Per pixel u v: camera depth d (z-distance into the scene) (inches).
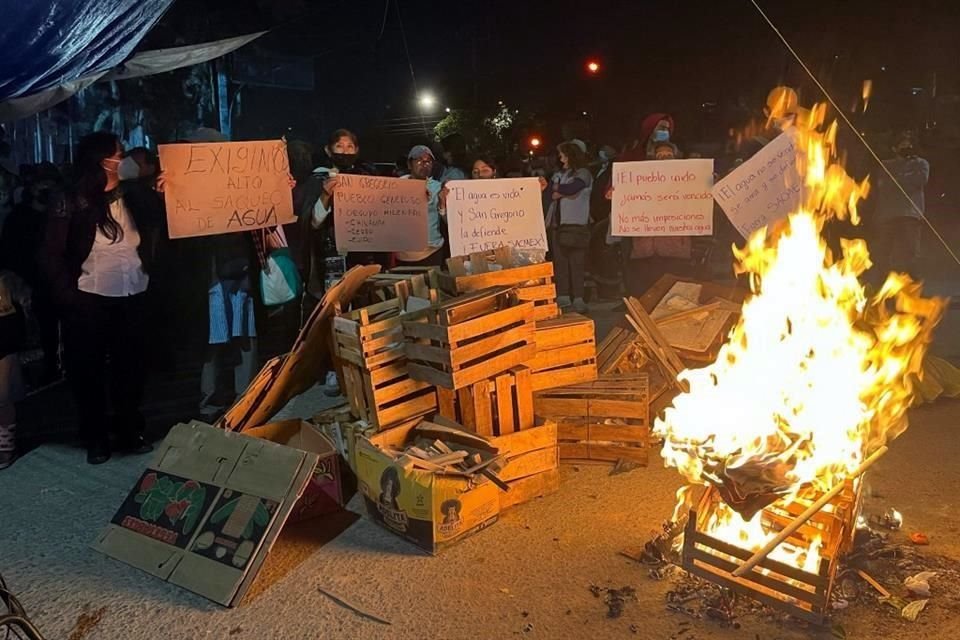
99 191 181.3
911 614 117.4
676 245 252.1
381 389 155.3
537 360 168.7
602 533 146.2
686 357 200.8
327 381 238.2
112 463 190.4
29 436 212.8
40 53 162.2
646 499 159.8
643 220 209.3
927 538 140.9
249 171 191.5
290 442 168.6
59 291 179.5
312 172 238.8
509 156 420.5
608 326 320.8
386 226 211.3
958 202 696.4
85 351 183.9
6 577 135.6
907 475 169.0
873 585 124.5
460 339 147.4
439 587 129.5
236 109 689.0
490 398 157.2
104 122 522.9
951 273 450.0
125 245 186.7
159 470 149.9
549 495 162.6
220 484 140.9
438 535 139.3
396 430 157.9
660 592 126.6
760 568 125.3
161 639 117.4
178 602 127.3
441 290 170.6
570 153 348.2
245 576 127.6
